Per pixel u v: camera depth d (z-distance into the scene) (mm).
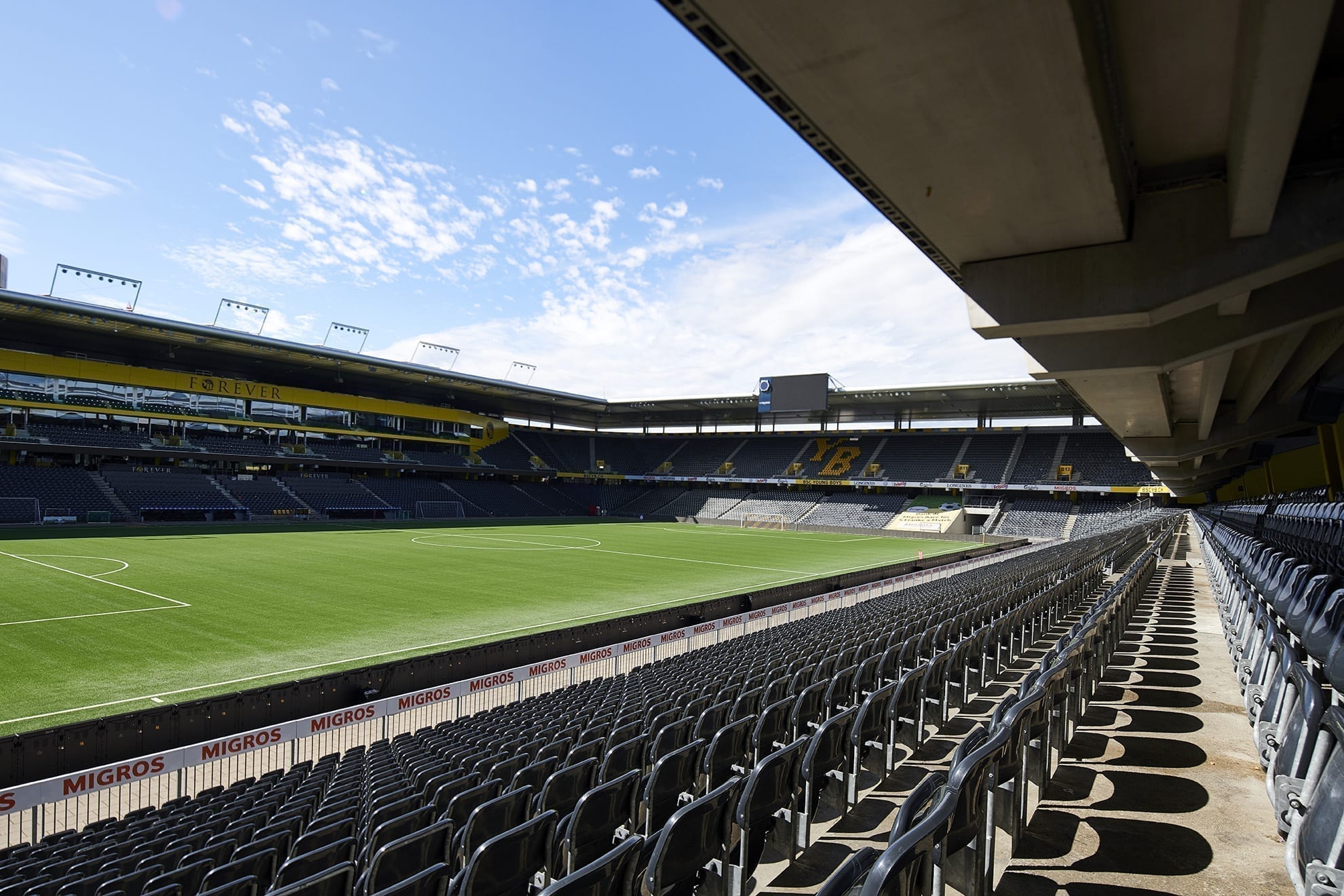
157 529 42125
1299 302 11625
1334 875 2729
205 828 5906
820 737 4746
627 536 51812
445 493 66438
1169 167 8766
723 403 72000
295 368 56156
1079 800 5133
